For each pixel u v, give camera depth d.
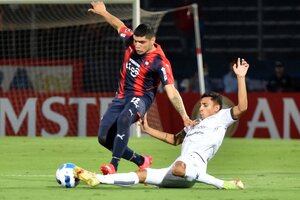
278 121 55.88
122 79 29.95
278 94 55.91
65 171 26.27
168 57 67.81
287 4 76.25
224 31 74.88
